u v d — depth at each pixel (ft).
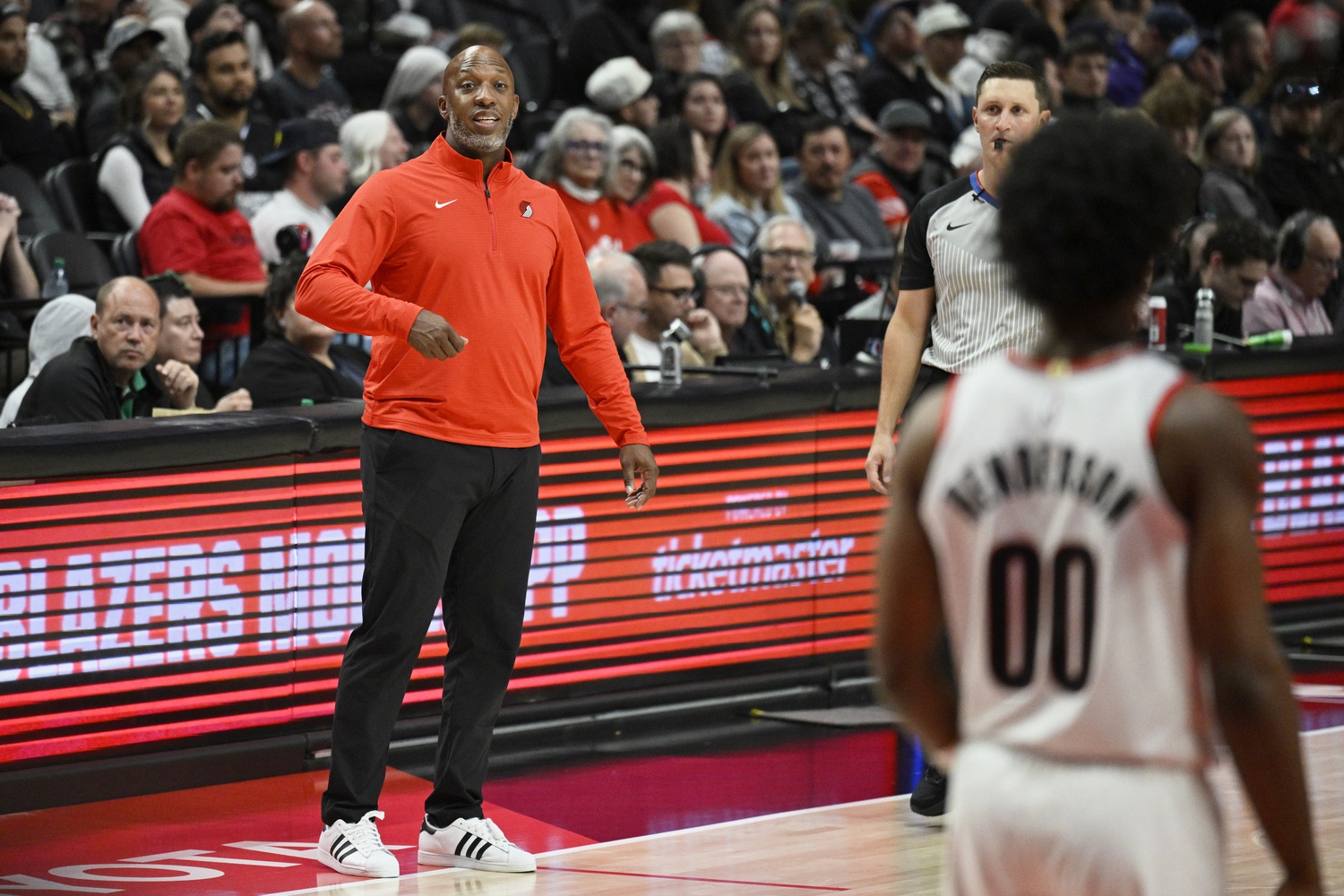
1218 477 20.30
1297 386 76.89
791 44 126.93
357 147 91.20
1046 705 21.04
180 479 53.88
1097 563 20.67
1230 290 82.38
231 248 81.97
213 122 81.51
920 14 132.67
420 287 44.91
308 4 102.47
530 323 45.91
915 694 22.45
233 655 55.47
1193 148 108.27
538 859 47.21
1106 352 21.38
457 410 44.96
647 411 62.54
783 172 109.81
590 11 117.91
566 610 62.03
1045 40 130.62
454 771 46.85
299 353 67.00
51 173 88.17
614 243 89.56
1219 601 20.17
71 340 64.39
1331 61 132.26
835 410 67.36
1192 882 20.44
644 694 63.72
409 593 45.39
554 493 61.21
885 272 92.17
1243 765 20.26
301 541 56.59
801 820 51.03
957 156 110.63
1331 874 44.27
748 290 80.94
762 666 66.74
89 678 52.70
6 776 51.29
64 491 51.78
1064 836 20.67
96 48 113.09
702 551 64.90
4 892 44.11
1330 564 78.79
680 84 107.55
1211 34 153.28
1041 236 21.36
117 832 49.73
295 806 52.75
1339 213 109.40
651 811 52.24
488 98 44.83
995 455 21.18
